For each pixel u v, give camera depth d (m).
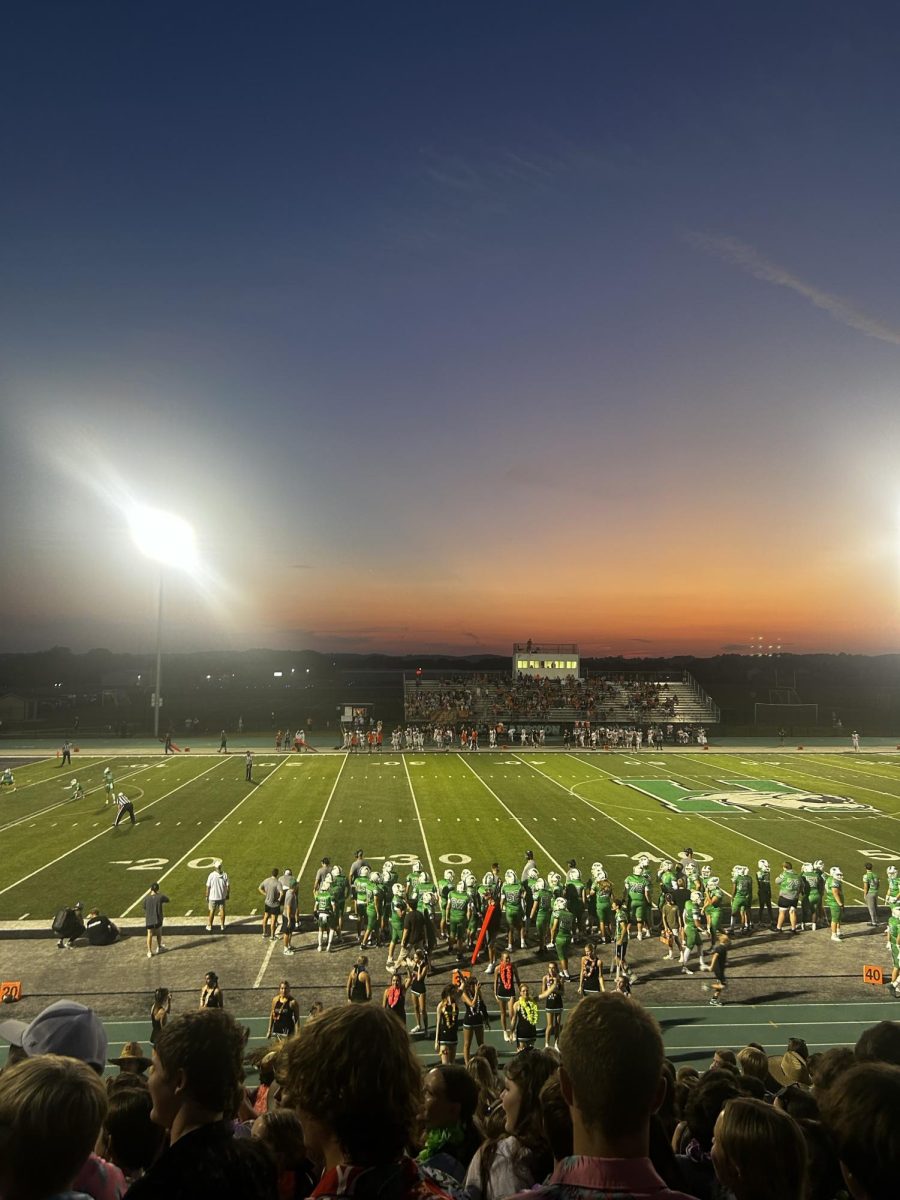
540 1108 4.40
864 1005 17.14
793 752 57.91
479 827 31.94
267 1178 2.72
